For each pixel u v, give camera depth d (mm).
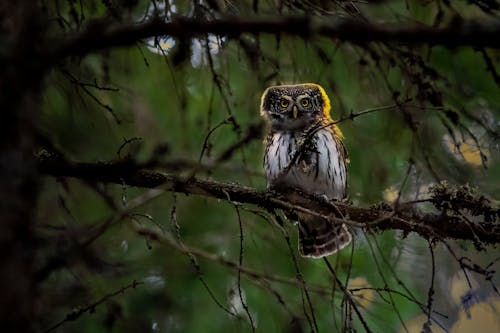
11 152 4766
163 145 6508
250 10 8047
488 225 8594
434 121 9797
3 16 4973
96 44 5148
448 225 8633
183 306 9750
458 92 8977
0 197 4664
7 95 4773
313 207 9758
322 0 7527
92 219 9320
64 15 8727
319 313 9430
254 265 10008
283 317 9430
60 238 5234
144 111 10352
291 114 12891
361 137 10430
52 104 9320
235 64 9922
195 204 10531
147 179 8156
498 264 11961
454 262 11883
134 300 9523
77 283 7086
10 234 4648
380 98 9297
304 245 11734
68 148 9297
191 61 9219
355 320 9555
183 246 6637
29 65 4867
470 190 8641
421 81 7727
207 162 6633
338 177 11891
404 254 11305
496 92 8906
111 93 9883
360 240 10742
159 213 10281
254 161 11078
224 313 9711
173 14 7844
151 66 10141
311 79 9180
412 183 9891
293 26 5289
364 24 5195
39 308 5676
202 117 10445
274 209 8773
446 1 7305
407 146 9992
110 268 7363
